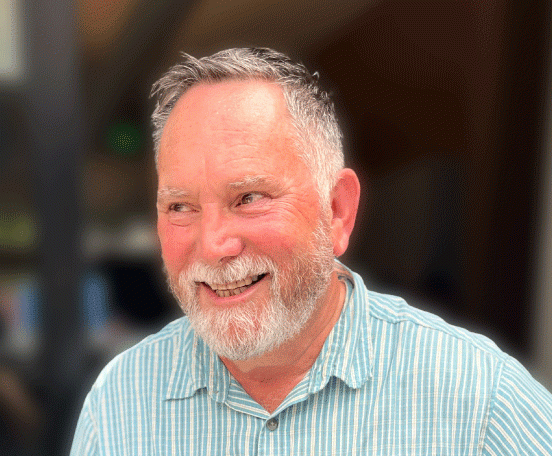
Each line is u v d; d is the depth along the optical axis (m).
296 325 1.13
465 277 3.19
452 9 3.03
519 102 2.97
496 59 2.99
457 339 1.23
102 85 2.91
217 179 1.04
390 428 1.19
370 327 1.26
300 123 1.11
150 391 1.29
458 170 3.17
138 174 3.02
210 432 1.24
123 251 3.06
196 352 1.27
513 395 1.16
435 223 3.21
